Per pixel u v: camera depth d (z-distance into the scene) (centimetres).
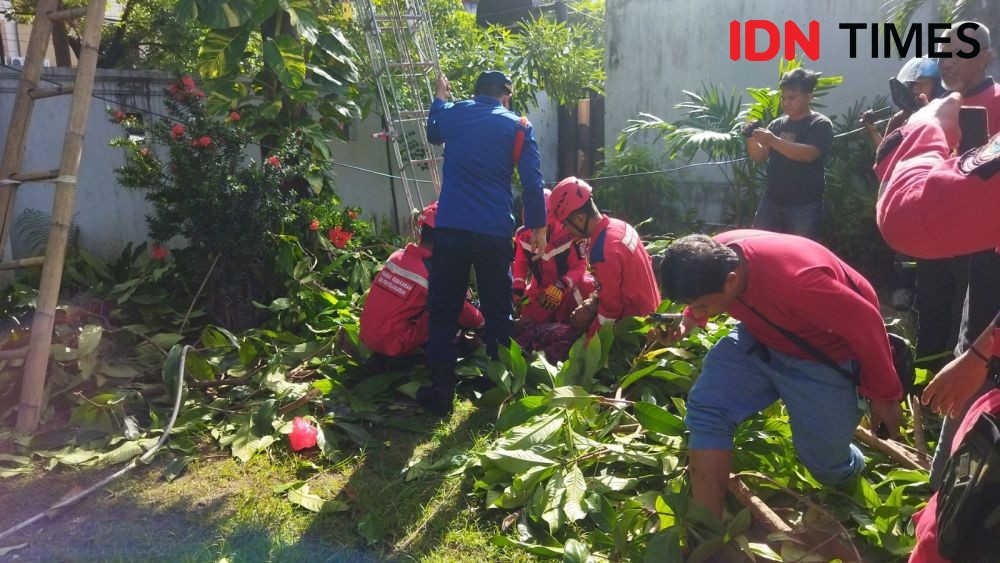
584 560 275
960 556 197
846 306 258
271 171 557
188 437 401
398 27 794
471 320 484
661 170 930
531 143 429
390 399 450
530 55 1071
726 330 425
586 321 464
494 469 342
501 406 405
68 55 955
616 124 1026
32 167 642
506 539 301
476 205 418
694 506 278
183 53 945
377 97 800
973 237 191
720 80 917
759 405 292
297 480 363
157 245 587
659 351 410
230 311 562
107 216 672
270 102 635
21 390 408
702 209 927
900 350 290
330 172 696
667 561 267
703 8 917
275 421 409
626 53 999
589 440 351
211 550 304
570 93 1121
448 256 418
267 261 569
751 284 266
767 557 267
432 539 313
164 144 552
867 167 766
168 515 333
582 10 1336
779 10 856
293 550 303
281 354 475
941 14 694
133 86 675
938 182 194
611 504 316
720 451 282
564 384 409
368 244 702
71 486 359
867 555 290
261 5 591
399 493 348
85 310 529
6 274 606
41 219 631
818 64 836
